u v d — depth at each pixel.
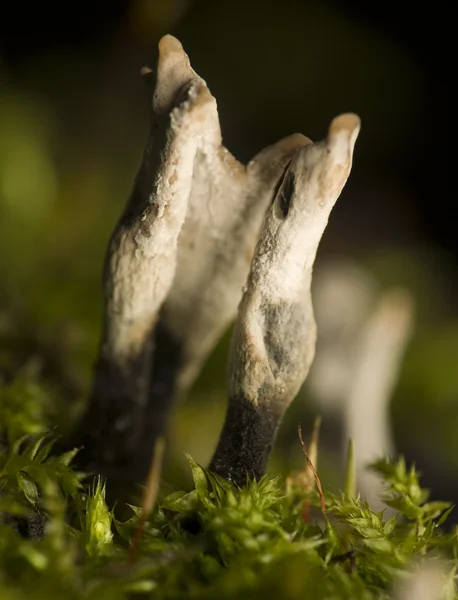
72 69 0.38
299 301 0.11
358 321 0.20
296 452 0.18
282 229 0.11
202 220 0.11
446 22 0.41
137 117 0.35
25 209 0.23
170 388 0.12
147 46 0.31
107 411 0.12
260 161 0.11
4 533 0.10
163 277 0.11
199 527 0.11
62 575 0.10
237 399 0.11
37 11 0.39
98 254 0.25
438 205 0.41
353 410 0.20
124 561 0.10
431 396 0.25
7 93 0.27
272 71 0.42
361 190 0.42
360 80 0.42
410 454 0.22
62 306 0.21
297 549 0.10
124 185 0.30
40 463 0.11
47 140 0.27
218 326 0.12
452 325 0.30
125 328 0.12
